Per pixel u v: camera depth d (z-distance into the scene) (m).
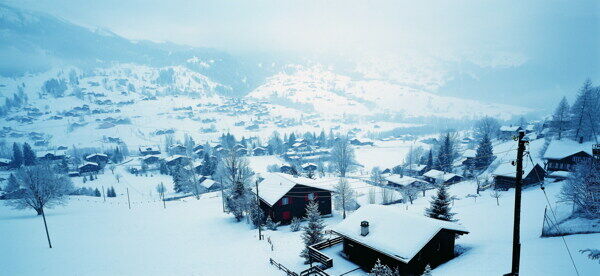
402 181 83.81
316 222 36.06
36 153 167.88
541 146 90.75
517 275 16.11
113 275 35.94
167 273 35.59
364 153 170.38
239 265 35.56
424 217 29.20
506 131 132.00
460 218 44.53
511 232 33.00
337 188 60.75
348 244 32.19
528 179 62.12
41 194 67.50
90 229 55.97
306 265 32.50
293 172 84.25
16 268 38.62
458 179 90.44
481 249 28.45
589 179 31.81
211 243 45.69
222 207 72.88
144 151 180.38
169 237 50.03
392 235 27.98
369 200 67.88
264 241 43.25
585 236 25.92
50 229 55.91
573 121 77.75
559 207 38.62
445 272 24.36
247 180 65.69
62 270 37.81
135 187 119.75
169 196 103.12
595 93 80.06
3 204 80.00
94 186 120.06
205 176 122.25
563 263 21.17
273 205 52.06
